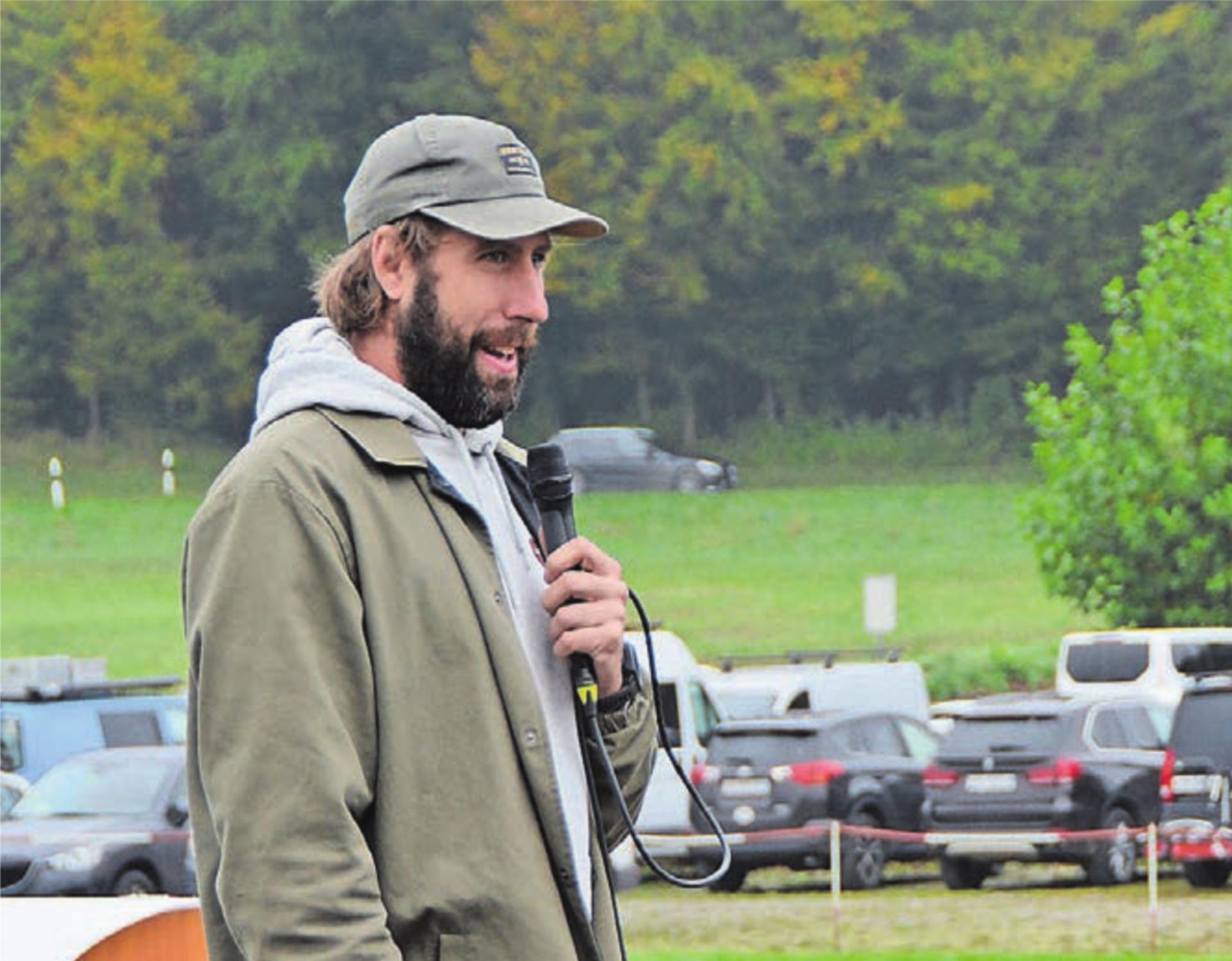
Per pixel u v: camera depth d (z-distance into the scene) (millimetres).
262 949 4836
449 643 5117
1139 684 44156
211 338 64438
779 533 59188
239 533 5020
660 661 39719
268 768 4867
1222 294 48000
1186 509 48031
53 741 38844
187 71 64438
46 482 63781
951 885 35125
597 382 61969
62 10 64750
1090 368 49094
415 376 5438
